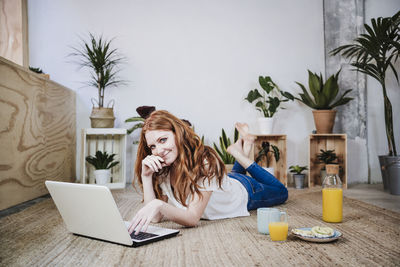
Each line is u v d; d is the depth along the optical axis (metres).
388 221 1.80
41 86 2.75
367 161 3.79
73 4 3.70
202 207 1.58
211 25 3.86
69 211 1.47
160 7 3.80
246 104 3.87
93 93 3.71
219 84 3.85
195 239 1.44
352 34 3.76
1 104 2.13
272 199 2.22
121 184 3.34
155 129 1.48
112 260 1.18
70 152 3.49
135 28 3.77
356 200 2.53
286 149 3.54
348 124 3.80
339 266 1.12
